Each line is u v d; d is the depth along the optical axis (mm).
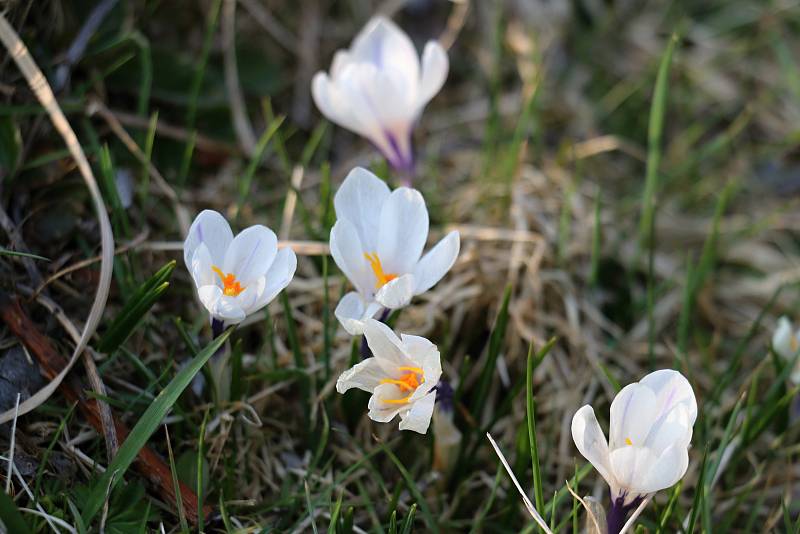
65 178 757
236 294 635
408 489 715
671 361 806
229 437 704
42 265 729
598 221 792
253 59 906
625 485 611
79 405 682
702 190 921
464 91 979
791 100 985
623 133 968
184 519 645
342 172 877
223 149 854
